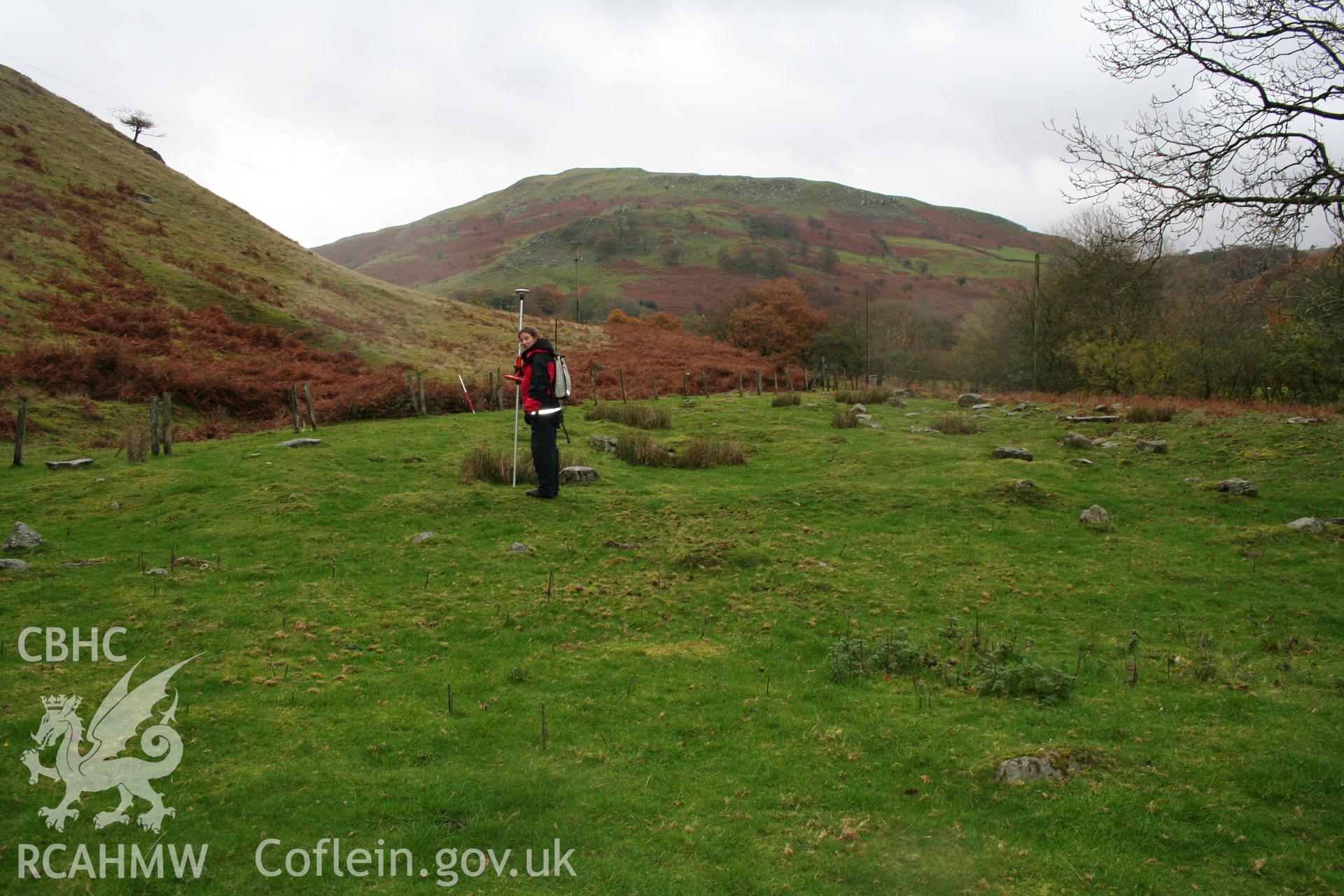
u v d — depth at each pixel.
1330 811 4.83
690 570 9.88
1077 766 5.35
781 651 7.73
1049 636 8.12
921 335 65.31
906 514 12.57
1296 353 22.47
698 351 48.50
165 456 15.66
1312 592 9.27
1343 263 14.11
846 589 9.38
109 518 11.30
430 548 10.20
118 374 23.12
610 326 57.41
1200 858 4.44
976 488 13.77
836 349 60.75
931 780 5.26
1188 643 7.92
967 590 9.43
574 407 25.83
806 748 5.73
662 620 8.41
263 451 15.54
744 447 18.36
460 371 34.34
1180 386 27.66
